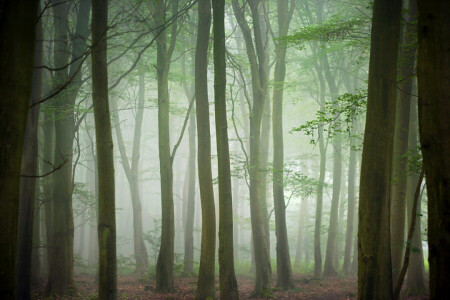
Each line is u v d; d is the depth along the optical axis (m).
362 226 8.02
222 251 11.91
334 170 26.06
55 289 14.05
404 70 13.27
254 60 17.27
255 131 17.06
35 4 4.52
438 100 4.89
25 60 4.41
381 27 8.04
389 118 7.98
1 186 4.21
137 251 24.56
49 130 16.88
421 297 15.06
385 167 7.94
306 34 13.12
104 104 9.47
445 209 4.82
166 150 15.98
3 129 4.22
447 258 4.78
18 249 10.29
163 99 16.03
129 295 14.79
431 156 4.98
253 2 17.34
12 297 4.32
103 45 9.52
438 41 4.89
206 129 13.52
